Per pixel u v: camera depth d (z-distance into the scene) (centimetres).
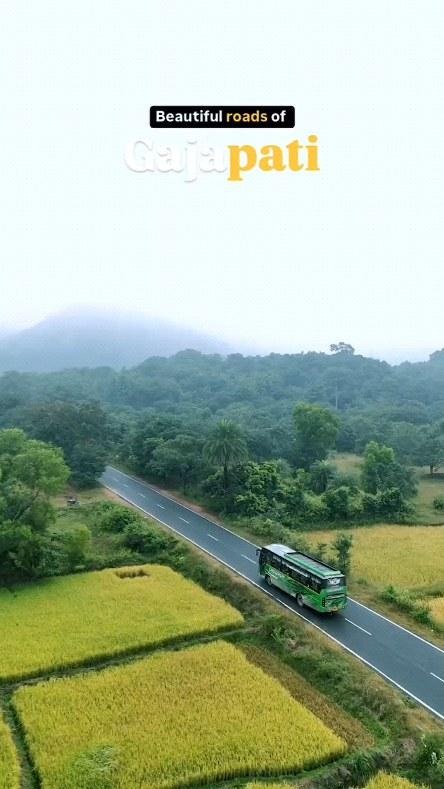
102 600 4338
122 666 3416
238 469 7006
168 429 8944
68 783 2444
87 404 9538
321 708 3083
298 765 2611
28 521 4928
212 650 3591
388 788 2484
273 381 18675
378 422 12369
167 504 7312
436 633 3928
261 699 3058
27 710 2941
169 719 2877
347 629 3938
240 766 2578
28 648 3559
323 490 7700
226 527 6291
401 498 7062
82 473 8012
